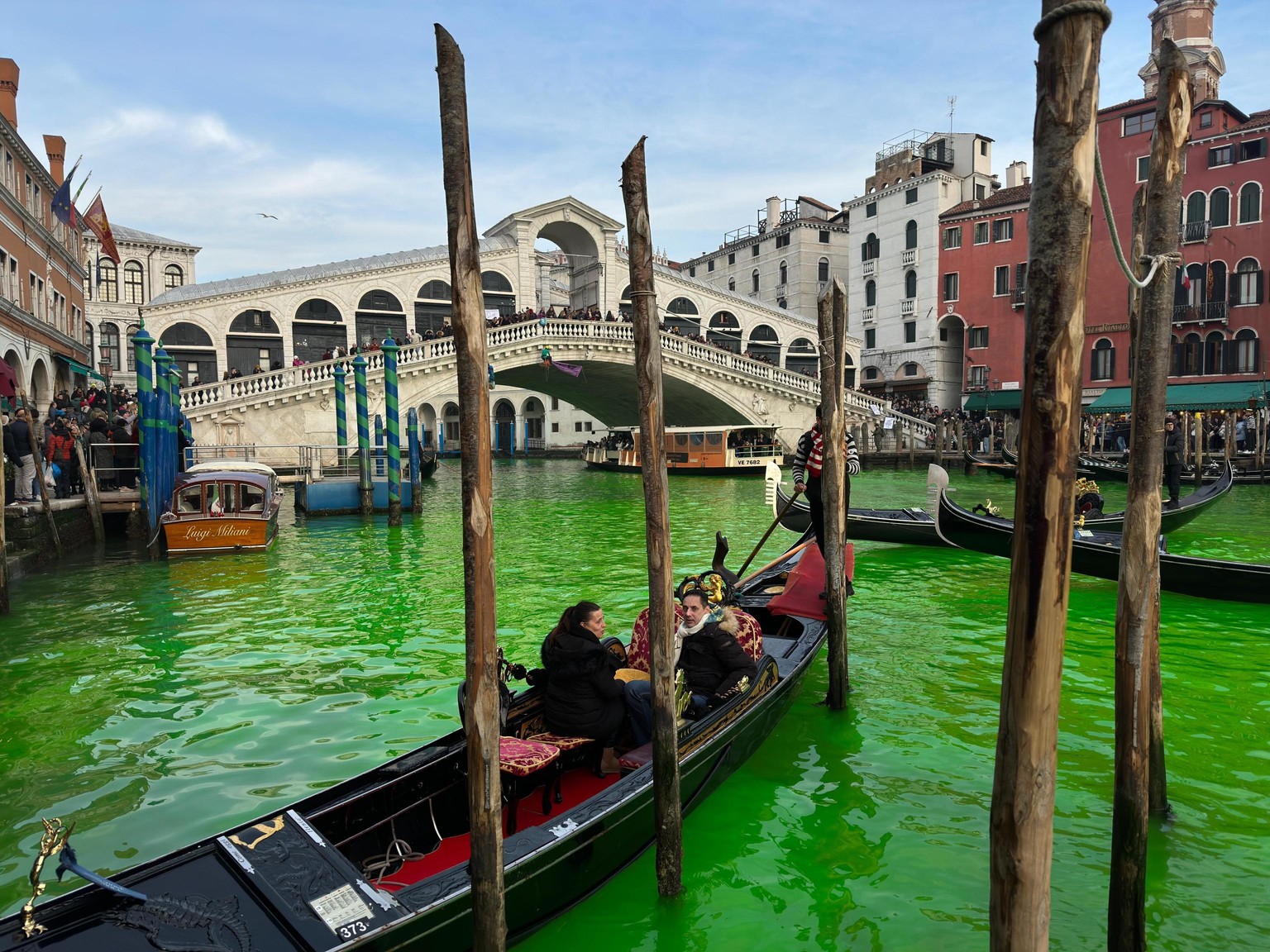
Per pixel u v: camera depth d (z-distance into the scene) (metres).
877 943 3.59
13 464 12.80
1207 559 9.19
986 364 38.34
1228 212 30.30
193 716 6.26
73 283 28.55
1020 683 2.29
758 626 5.74
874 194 42.84
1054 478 2.22
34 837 4.53
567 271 59.22
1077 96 2.15
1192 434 26.61
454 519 18.89
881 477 29.50
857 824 4.55
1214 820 4.56
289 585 11.02
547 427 55.94
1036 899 2.34
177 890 2.99
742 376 35.03
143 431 14.03
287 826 3.37
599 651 4.48
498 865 2.96
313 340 39.97
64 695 6.72
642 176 3.55
